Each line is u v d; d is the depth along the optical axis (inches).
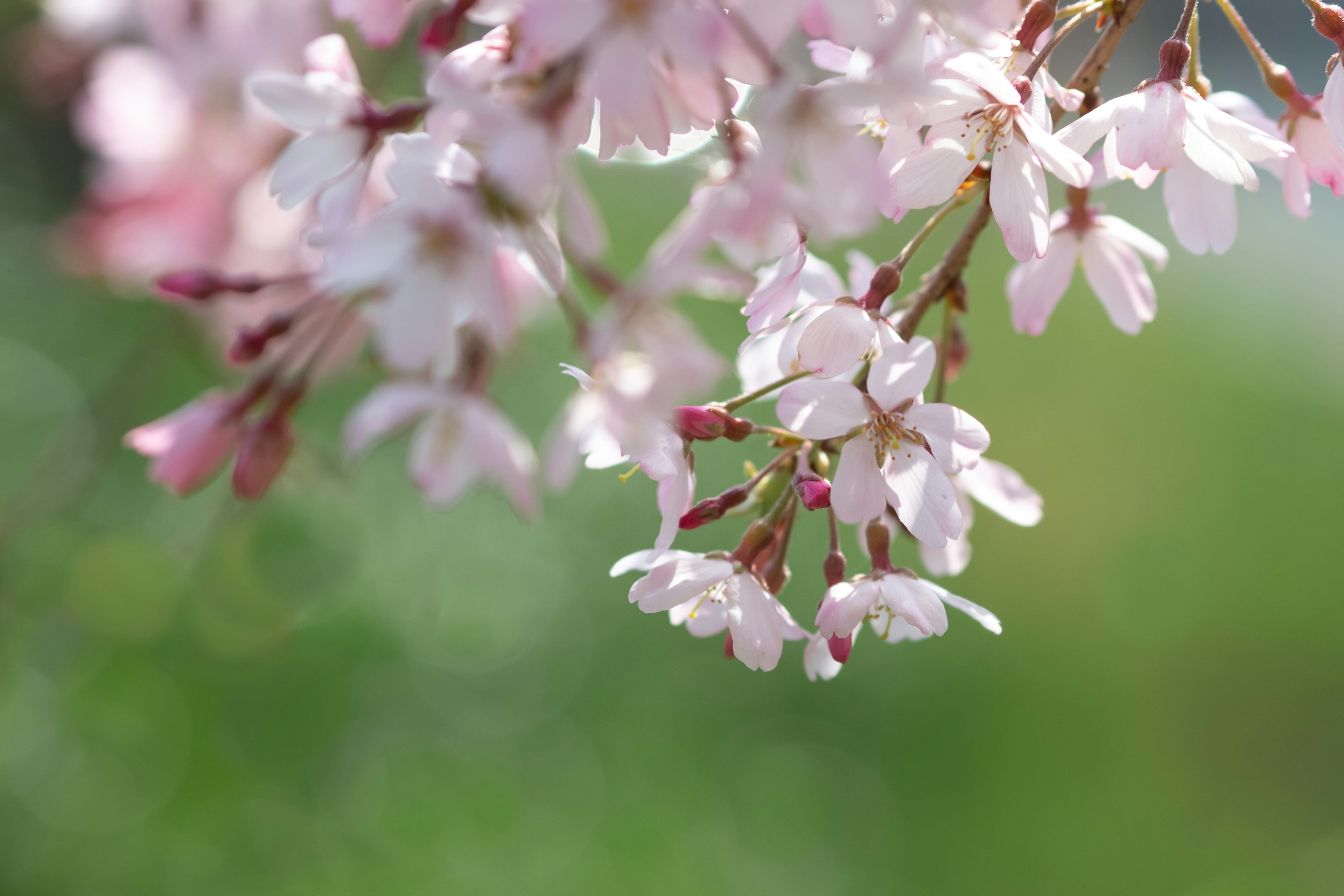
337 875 50.3
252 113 31.9
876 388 23.8
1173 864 56.4
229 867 49.8
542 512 62.8
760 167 22.9
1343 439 80.3
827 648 24.3
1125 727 61.8
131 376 37.7
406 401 27.4
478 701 57.3
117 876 48.5
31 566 45.8
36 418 58.7
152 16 33.4
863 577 24.2
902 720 59.2
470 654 58.5
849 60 24.0
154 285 26.7
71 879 48.1
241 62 31.9
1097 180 24.5
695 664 59.3
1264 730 63.6
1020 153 23.8
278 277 32.1
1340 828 59.1
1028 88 23.8
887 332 24.0
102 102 33.1
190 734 52.5
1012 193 23.8
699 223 23.8
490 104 23.0
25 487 41.1
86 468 38.4
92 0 36.0
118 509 51.1
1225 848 57.3
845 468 23.9
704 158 24.0
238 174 33.1
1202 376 82.7
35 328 62.8
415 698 56.7
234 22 31.9
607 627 60.2
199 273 26.7
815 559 58.1
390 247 23.1
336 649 56.6
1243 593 69.0
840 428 23.8
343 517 54.1
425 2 25.1
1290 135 24.7
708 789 55.3
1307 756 62.6
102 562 44.4
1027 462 72.8
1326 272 98.4
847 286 26.2
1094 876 55.8
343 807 52.6
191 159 33.0
